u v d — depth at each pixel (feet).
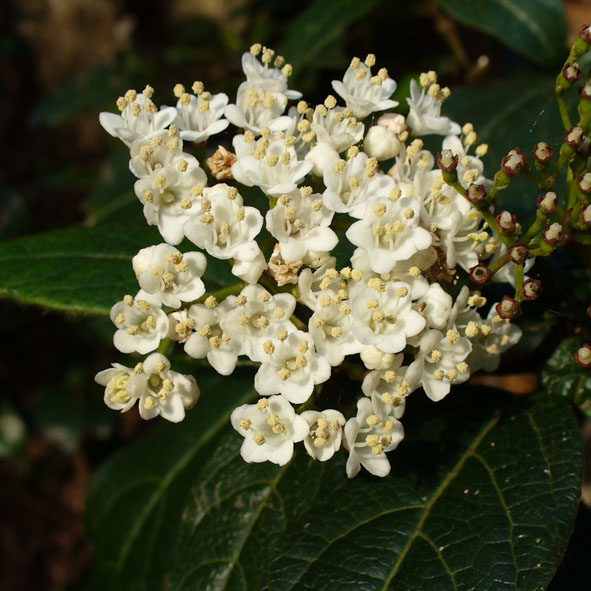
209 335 0.37
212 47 1.14
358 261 0.38
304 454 0.47
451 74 0.73
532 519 0.38
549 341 0.46
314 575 0.38
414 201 0.37
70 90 0.99
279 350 0.37
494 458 0.41
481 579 0.37
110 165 0.79
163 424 0.65
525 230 0.47
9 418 1.02
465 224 0.40
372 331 0.36
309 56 0.68
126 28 1.49
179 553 0.47
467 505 0.40
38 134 1.34
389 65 0.77
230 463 0.48
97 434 1.03
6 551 1.13
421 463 0.42
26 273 0.47
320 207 0.38
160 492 0.63
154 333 0.38
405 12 0.74
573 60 0.38
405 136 0.42
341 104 0.73
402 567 0.38
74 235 0.49
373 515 0.40
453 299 0.42
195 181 0.40
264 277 0.38
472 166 0.41
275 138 0.40
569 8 1.00
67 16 1.44
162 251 0.37
